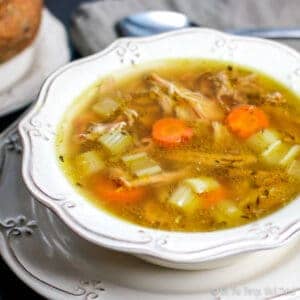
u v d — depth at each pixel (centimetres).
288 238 46
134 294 48
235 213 49
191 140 55
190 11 80
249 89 60
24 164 50
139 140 55
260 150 54
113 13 78
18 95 67
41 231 52
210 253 45
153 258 46
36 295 52
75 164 53
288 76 60
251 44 62
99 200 51
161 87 60
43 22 76
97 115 57
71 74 58
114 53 60
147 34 76
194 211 50
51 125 54
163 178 52
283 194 51
